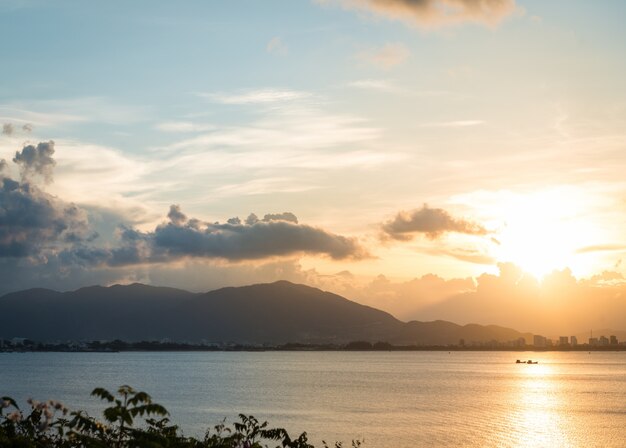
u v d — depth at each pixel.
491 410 109.19
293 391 147.62
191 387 160.50
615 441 76.25
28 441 10.37
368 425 87.56
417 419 95.06
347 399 127.56
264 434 13.91
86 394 125.88
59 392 133.00
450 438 76.56
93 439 10.25
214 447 12.60
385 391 150.00
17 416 10.48
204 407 108.62
